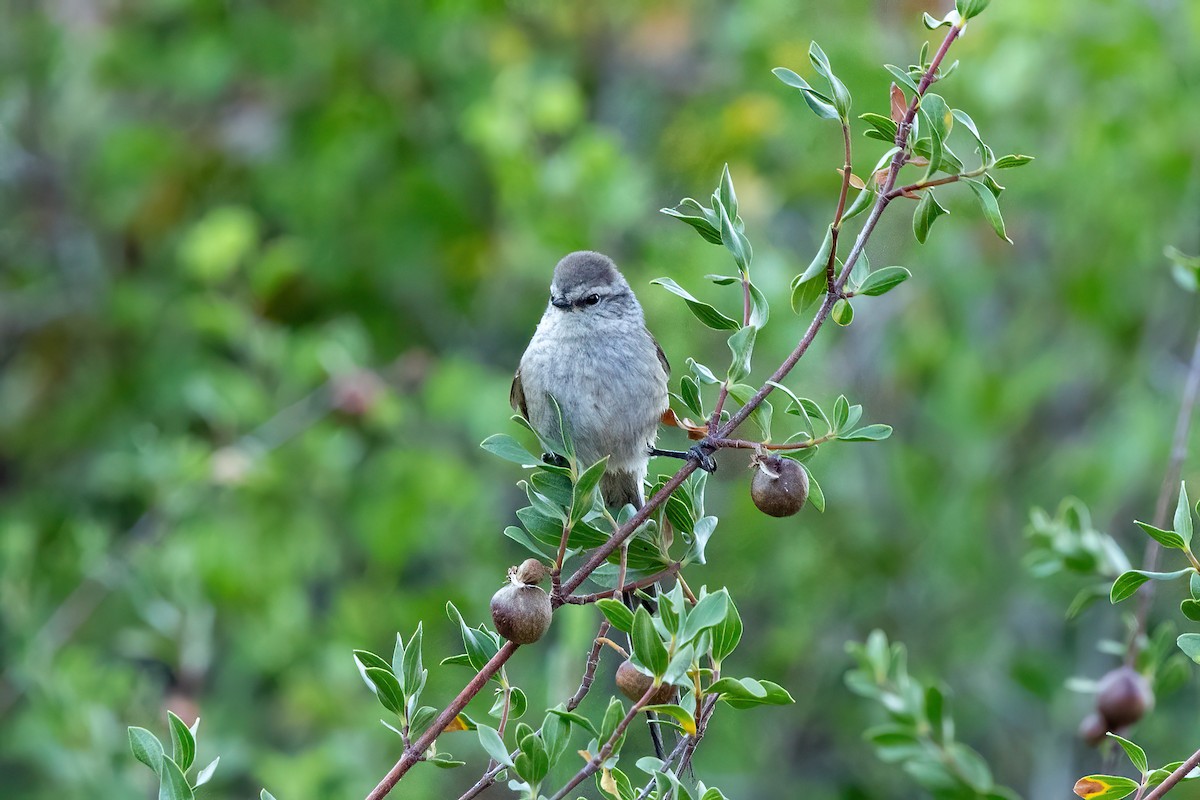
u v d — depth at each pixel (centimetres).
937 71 535
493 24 1441
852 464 1339
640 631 485
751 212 1322
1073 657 1216
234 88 1466
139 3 1490
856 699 1242
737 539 1255
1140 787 525
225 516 1246
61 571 1271
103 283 1477
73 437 1418
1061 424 1377
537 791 507
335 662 1196
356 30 1415
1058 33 1247
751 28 1362
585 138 1282
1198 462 1151
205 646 1155
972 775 759
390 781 508
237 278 1377
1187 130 1227
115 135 1428
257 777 1117
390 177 1400
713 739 1203
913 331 1311
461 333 1453
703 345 1204
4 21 1495
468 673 1130
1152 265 1275
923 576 1288
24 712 1138
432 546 1298
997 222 521
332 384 1278
